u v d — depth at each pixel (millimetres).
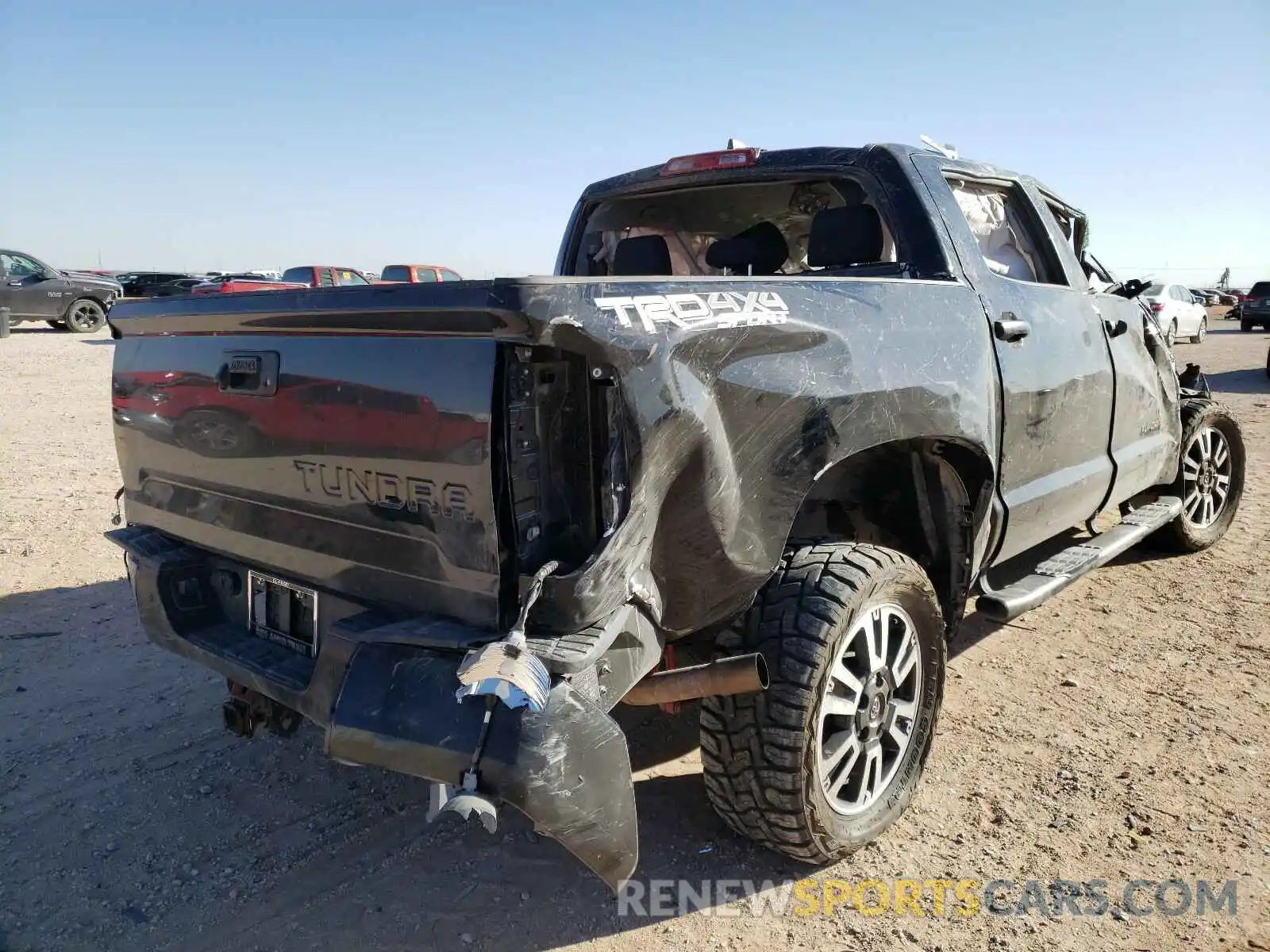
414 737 1994
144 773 3418
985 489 3336
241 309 2475
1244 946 2471
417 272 24859
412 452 2156
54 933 2572
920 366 2936
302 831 3070
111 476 8023
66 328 24188
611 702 2174
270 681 2467
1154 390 4914
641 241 4250
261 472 2549
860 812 2859
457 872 2854
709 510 2301
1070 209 4707
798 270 4625
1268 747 3490
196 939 2553
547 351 2088
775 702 2545
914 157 3490
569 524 2174
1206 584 5332
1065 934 2531
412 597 2252
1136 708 3832
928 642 3035
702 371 2273
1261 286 30625
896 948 2492
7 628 4734
